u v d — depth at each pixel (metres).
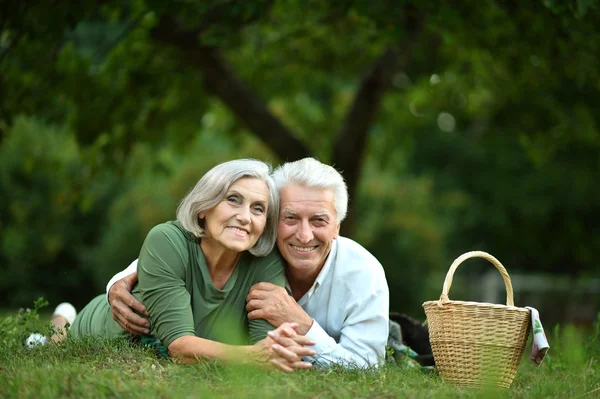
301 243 4.20
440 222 23.17
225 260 4.20
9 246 19.72
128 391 3.05
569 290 19.34
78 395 2.98
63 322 5.36
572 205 21.81
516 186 22.55
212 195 4.06
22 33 7.22
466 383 3.86
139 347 4.15
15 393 2.98
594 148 18.52
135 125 10.94
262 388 3.22
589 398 3.45
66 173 12.64
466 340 3.85
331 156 10.98
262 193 4.12
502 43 8.88
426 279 19.69
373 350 4.29
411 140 15.53
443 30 8.21
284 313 4.11
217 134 14.60
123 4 8.83
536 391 3.49
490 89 12.21
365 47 11.07
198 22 8.13
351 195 10.83
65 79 9.58
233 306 4.25
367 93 10.70
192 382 3.34
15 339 4.40
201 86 10.79
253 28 10.46
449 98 13.73
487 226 23.86
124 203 19.30
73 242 20.45
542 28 7.94
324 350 4.07
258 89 12.91
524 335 3.92
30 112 9.39
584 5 5.83
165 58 10.21
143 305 4.23
